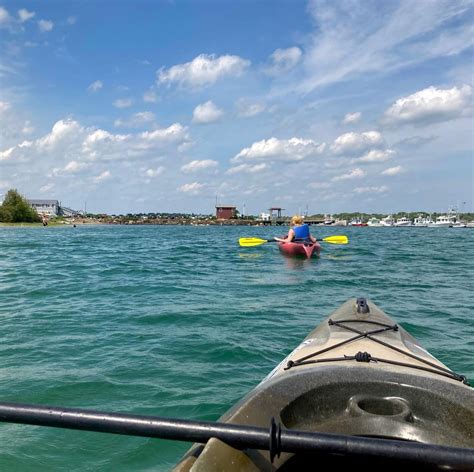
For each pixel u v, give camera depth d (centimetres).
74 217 15038
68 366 561
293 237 1928
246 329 729
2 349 630
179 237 4406
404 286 1175
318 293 1064
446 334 704
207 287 1152
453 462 182
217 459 205
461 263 1783
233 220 12588
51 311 870
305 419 260
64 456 372
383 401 266
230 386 499
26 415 218
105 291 1098
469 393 264
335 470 250
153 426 209
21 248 2720
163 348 630
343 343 383
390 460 187
